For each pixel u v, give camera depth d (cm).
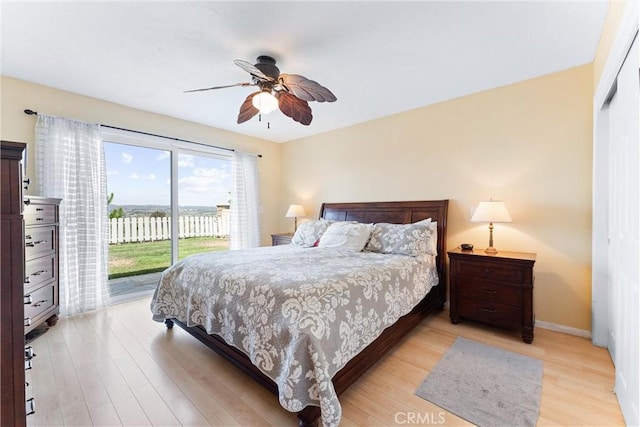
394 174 357
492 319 245
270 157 495
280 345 143
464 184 301
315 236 344
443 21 179
